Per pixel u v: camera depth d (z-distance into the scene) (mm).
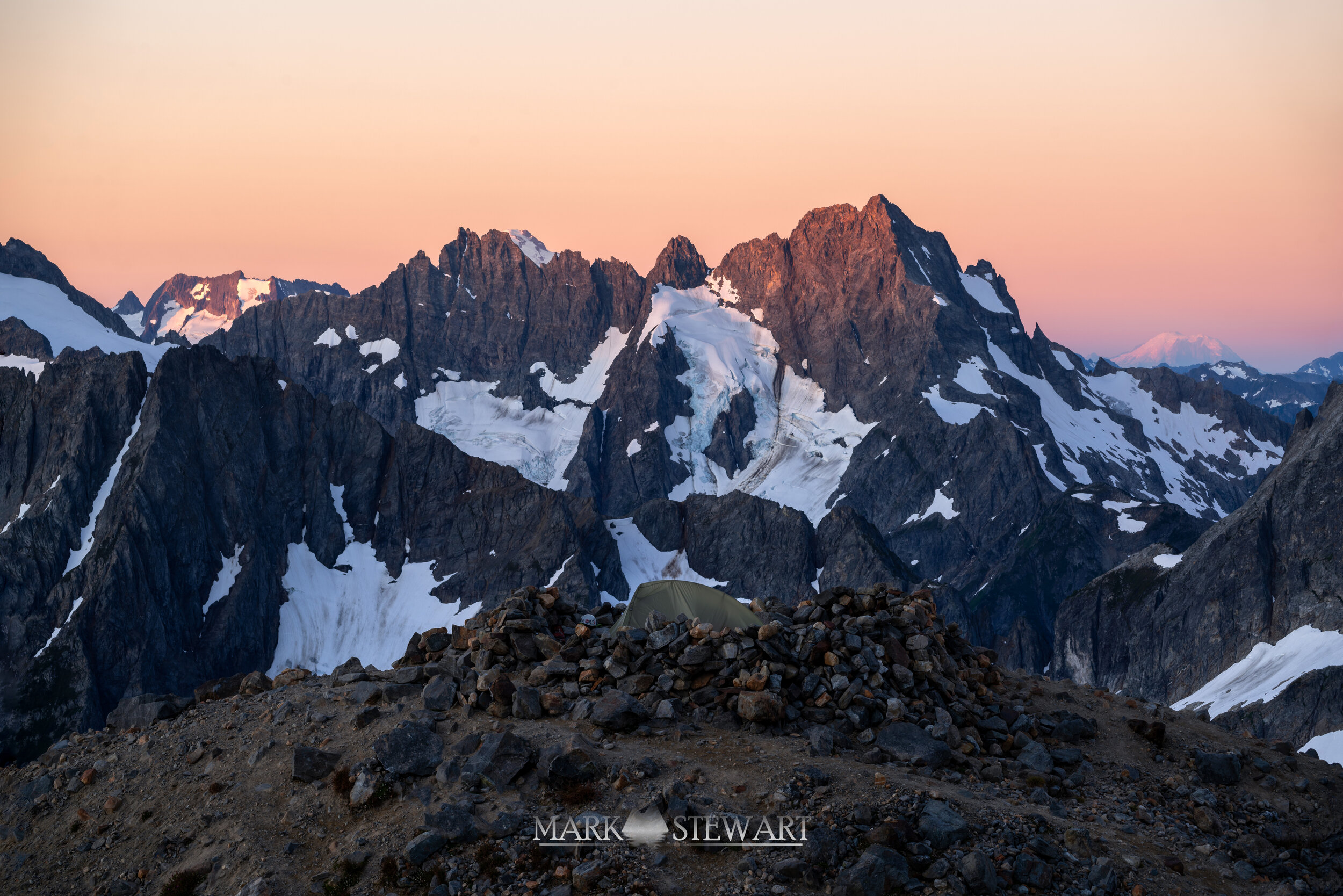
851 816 18281
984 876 16344
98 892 20062
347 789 21047
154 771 24078
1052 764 22625
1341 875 18219
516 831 18609
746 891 16531
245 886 18516
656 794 19328
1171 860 18047
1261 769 22828
